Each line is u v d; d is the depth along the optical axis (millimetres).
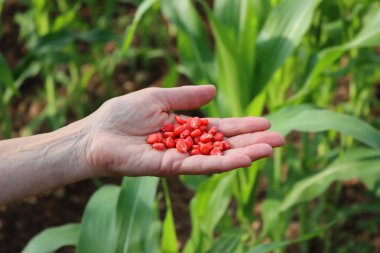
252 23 771
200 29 871
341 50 781
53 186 694
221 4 828
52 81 1164
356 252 967
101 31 1068
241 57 780
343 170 796
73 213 1062
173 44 1472
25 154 694
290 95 1220
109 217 704
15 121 1237
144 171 672
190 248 773
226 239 747
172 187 1109
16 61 1386
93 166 690
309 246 994
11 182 682
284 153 1002
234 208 1059
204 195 751
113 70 1382
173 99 742
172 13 879
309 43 901
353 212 944
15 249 996
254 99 776
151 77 1365
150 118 725
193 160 659
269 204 845
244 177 802
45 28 1158
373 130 705
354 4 946
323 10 869
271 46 791
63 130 717
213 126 733
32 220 1039
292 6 794
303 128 711
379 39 768
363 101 1038
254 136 701
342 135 953
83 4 1567
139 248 692
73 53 1112
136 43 1453
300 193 792
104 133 695
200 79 877
